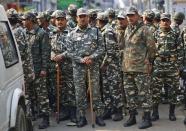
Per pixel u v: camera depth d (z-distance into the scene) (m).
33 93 8.95
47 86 9.27
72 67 8.78
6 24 6.80
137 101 8.62
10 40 6.81
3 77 5.75
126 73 8.52
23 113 6.66
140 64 8.32
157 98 9.04
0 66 5.70
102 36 8.64
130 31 8.41
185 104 9.91
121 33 8.73
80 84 8.58
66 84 9.09
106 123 8.96
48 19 9.64
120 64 9.01
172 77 8.93
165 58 8.90
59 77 9.08
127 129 8.49
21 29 8.42
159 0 17.30
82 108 8.66
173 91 8.98
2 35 6.31
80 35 8.50
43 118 8.79
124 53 8.50
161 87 9.04
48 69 9.26
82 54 8.48
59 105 9.27
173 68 8.91
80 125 8.68
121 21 8.73
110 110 9.27
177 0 13.74
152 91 8.92
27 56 8.43
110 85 9.09
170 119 9.09
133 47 8.34
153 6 18.39
